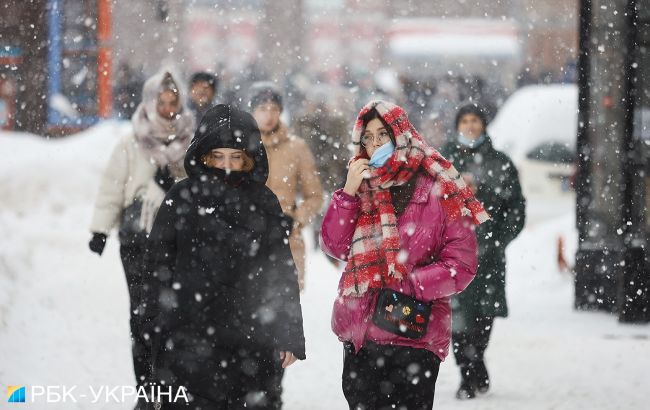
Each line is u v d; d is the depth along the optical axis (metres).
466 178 19.38
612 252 28.69
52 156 50.19
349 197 13.20
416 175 13.29
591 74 28.98
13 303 25.31
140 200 18.28
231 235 13.04
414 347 13.15
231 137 13.09
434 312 13.23
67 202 47.47
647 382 20.17
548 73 95.88
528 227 46.81
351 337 13.28
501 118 54.41
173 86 18.39
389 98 39.16
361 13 99.69
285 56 94.56
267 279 13.05
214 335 12.83
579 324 26.98
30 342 22.17
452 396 19.19
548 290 32.50
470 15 108.44
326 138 35.50
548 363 22.02
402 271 12.98
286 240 13.28
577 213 29.30
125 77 64.69
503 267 19.33
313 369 20.81
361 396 13.37
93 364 20.86
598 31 29.09
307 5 98.25
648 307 26.83
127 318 26.12
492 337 24.92
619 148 28.70
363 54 99.31
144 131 18.28
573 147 51.28
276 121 20.19
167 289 12.98
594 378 20.56
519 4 100.88
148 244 13.19
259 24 93.19
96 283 31.27
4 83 61.16
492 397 19.06
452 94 57.25
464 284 13.10
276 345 12.97
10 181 47.97
